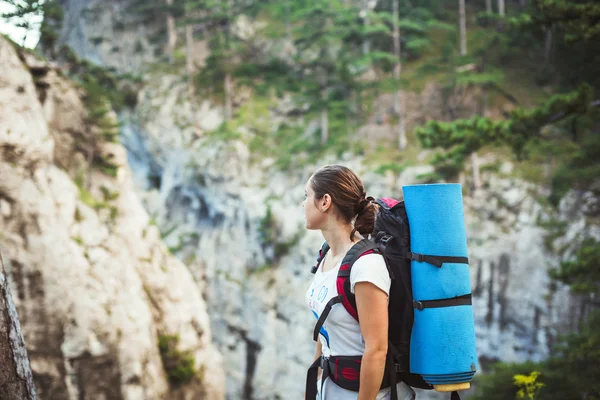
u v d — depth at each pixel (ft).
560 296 100.73
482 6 171.73
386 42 153.28
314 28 159.33
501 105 133.39
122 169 83.15
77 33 189.26
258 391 126.72
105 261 65.98
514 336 105.29
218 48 157.79
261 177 144.97
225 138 150.41
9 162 59.36
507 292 106.93
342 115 148.46
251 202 141.38
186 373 73.56
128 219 80.12
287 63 170.50
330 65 144.77
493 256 109.29
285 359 125.39
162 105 161.89
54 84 76.02
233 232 143.02
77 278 61.16
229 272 139.44
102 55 181.88
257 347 129.80
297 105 155.02
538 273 104.01
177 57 177.58
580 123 38.27
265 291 131.54
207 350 82.02
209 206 151.43
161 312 77.05
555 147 77.56
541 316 102.32
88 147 78.79
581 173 48.91
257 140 151.23
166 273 81.97
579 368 32.40
